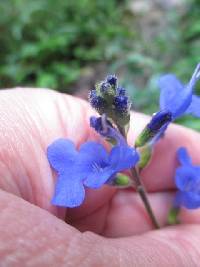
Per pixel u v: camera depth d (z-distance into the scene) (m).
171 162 0.06
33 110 0.05
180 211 0.06
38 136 0.05
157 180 0.06
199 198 0.05
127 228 0.06
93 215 0.06
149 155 0.05
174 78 0.05
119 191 0.06
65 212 0.05
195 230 0.05
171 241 0.05
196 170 0.05
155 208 0.06
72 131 0.05
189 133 0.06
